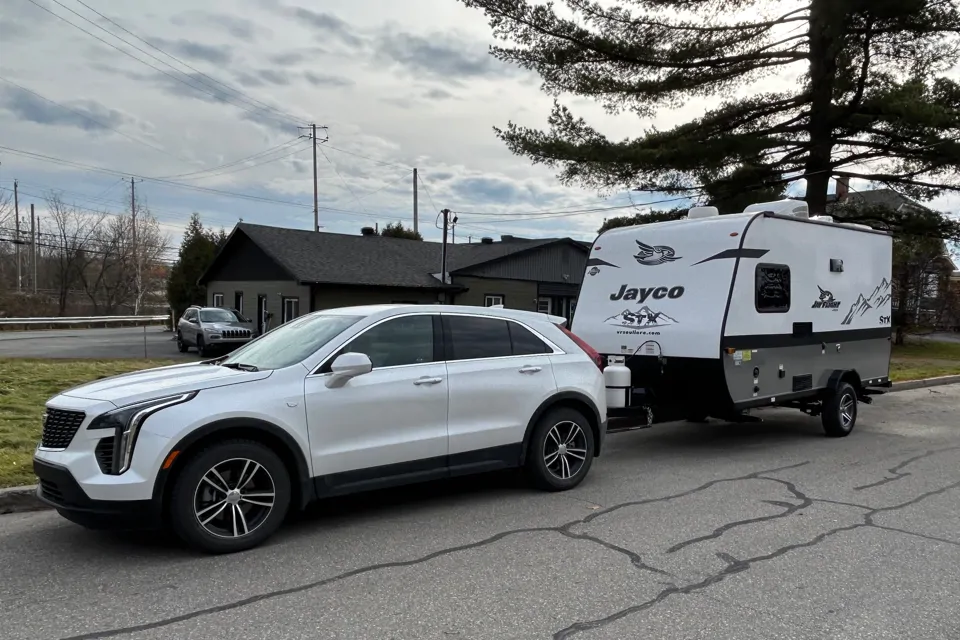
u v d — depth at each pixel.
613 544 4.95
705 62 16.83
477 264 26.94
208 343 20.61
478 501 6.07
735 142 16.61
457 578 4.29
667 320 8.27
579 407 6.59
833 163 17.78
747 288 8.01
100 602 3.90
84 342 26.97
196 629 3.58
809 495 6.35
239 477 4.74
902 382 15.36
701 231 8.29
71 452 4.45
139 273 55.69
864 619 3.74
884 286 10.56
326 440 5.03
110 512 4.34
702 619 3.73
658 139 17.83
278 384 4.89
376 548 4.83
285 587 4.13
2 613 3.76
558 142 17.34
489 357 6.00
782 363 8.52
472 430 5.76
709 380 7.90
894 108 15.07
